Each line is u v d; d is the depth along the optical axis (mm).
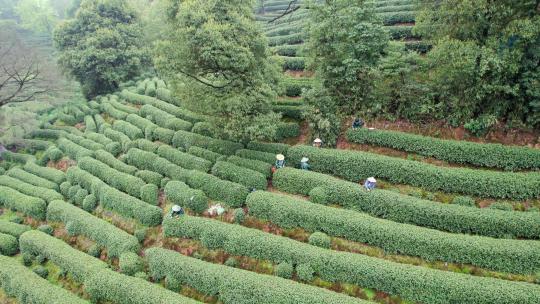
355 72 26391
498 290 16844
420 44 33688
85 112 43938
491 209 20625
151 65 52125
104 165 31297
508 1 22797
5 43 39781
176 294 20438
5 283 24656
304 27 28828
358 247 20922
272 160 27094
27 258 26344
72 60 46219
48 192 31344
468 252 18812
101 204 28688
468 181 22156
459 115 25797
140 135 35500
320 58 27641
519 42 22594
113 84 49469
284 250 20656
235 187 24875
